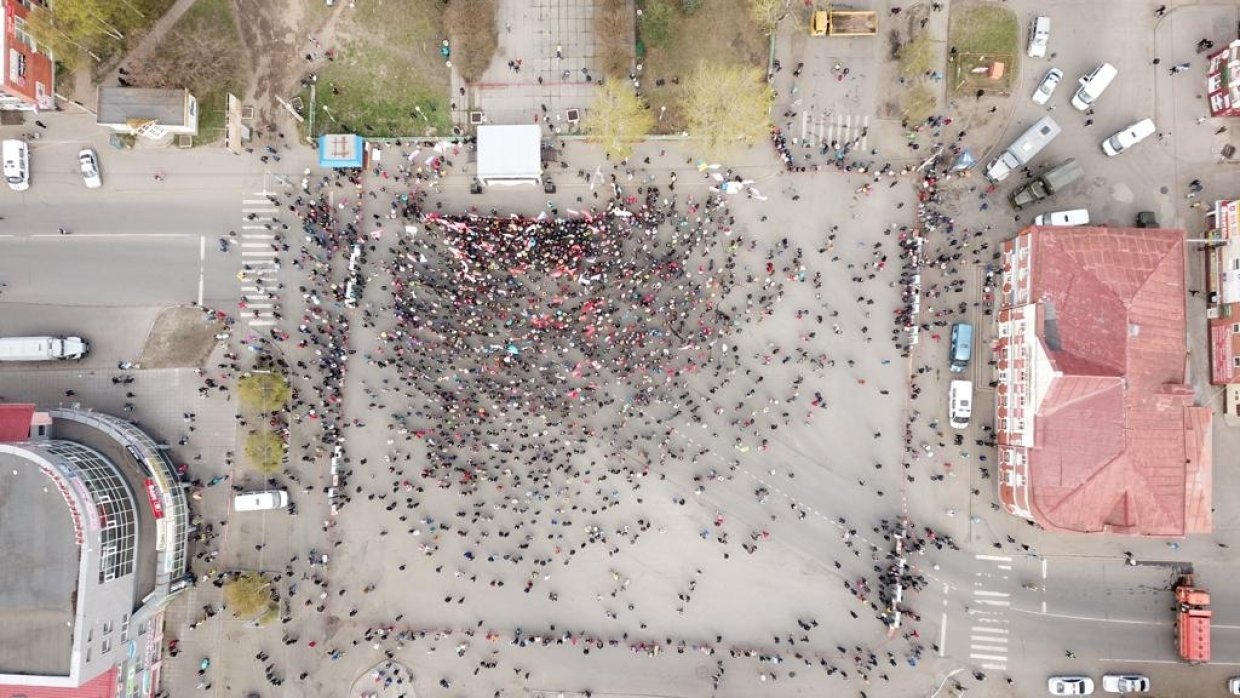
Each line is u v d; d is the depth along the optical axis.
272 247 62.56
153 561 58.25
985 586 61.03
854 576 61.62
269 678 61.75
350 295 61.59
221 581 61.75
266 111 62.88
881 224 62.06
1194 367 60.56
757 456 62.22
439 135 62.84
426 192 62.78
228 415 62.31
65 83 62.62
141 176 62.84
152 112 60.06
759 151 62.53
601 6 61.44
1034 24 60.69
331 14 62.66
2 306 62.62
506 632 62.44
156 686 60.69
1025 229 58.03
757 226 62.53
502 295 61.69
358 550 62.53
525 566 62.47
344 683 62.12
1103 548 60.72
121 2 60.38
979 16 61.72
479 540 62.47
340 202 62.66
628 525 62.31
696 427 62.25
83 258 62.81
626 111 58.28
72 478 52.50
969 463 61.25
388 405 62.34
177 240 62.66
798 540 62.00
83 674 51.56
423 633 62.31
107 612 54.19
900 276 61.91
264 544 62.25
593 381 62.25
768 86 59.91
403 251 62.31
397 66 62.75
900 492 61.69
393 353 62.25
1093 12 61.50
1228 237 58.44
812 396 62.06
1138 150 61.12
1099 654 60.38
